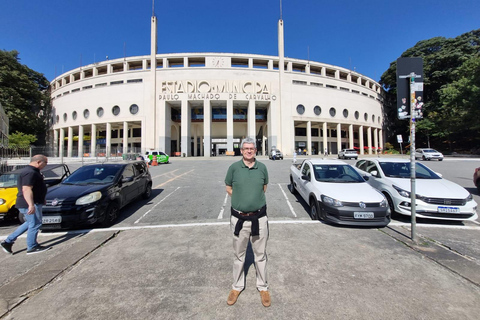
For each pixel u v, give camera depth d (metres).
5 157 12.39
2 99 31.72
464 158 24.58
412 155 3.87
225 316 2.05
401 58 4.02
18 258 3.36
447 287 2.46
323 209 4.66
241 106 37.59
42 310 2.17
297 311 2.10
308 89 36.91
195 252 3.45
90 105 35.62
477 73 25.20
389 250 3.44
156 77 33.84
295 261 3.11
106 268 2.98
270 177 11.62
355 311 2.09
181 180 11.34
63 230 4.59
